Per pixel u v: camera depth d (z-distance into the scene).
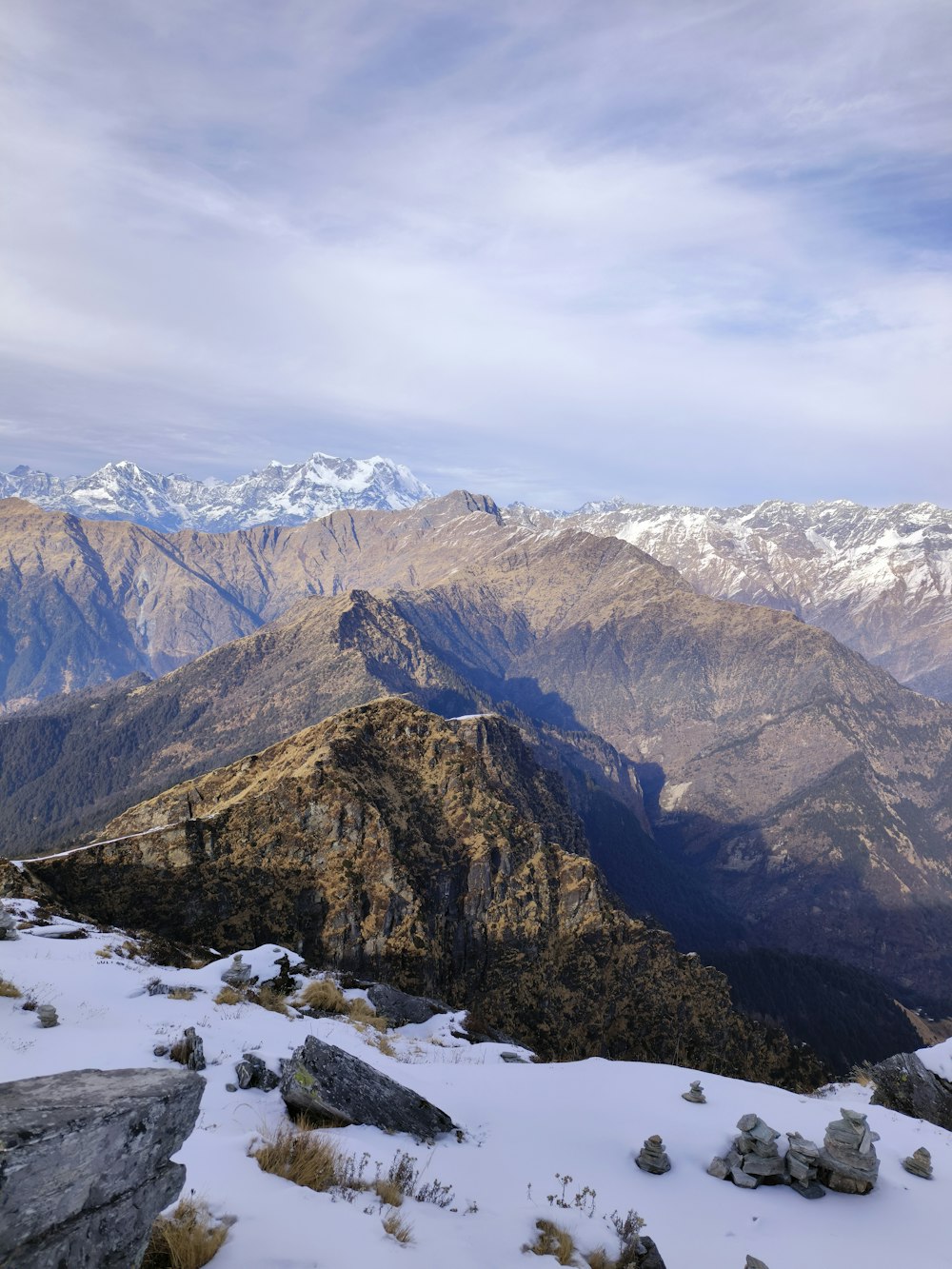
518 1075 23.12
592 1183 15.69
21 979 24.28
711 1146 18.67
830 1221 15.55
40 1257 6.05
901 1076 34.72
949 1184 18.08
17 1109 6.59
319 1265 8.68
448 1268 9.77
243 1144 12.44
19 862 92.69
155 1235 8.36
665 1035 83.81
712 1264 13.14
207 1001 26.72
